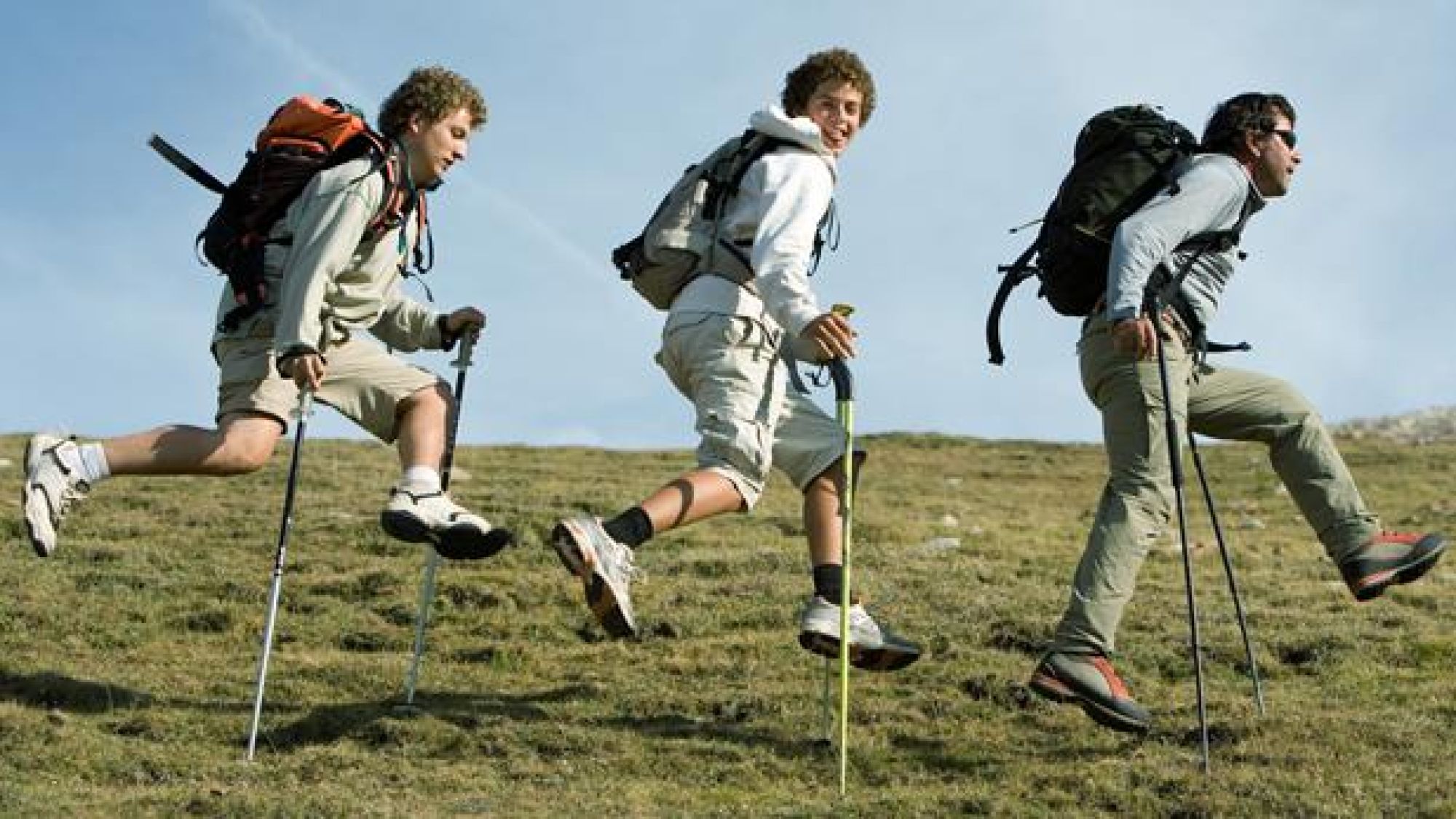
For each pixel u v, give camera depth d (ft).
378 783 26.68
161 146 27.50
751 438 26.96
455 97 28.19
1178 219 26.76
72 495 26.94
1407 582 28.19
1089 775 26.61
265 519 54.80
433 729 29.58
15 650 35.40
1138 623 39.40
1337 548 28.37
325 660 35.96
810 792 26.96
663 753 28.76
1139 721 26.84
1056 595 43.45
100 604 40.52
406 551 49.98
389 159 27.45
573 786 26.94
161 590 42.93
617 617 26.09
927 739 29.89
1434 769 26.66
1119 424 27.63
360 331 28.68
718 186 27.37
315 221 26.76
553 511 58.44
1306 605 42.47
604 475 76.74
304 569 46.62
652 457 87.71
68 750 27.73
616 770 28.02
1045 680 26.94
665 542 52.21
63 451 26.91
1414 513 71.46
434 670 35.24
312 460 73.41
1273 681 34.73
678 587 44.24
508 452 87.71
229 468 27.66
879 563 48.08
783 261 25.88
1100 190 27.68
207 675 33.99
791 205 26.30
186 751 28.50
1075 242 27.63
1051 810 25.29
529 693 33.17
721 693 32.60
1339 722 29.09
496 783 27.02
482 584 43.32
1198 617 40.19
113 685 32.32
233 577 44.75
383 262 28.02
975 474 89.66
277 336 26.55
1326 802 24.99
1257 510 70.64
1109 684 26.86
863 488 78.64
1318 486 28.48
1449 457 95.81
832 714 31.35
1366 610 41.42
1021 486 84.84
